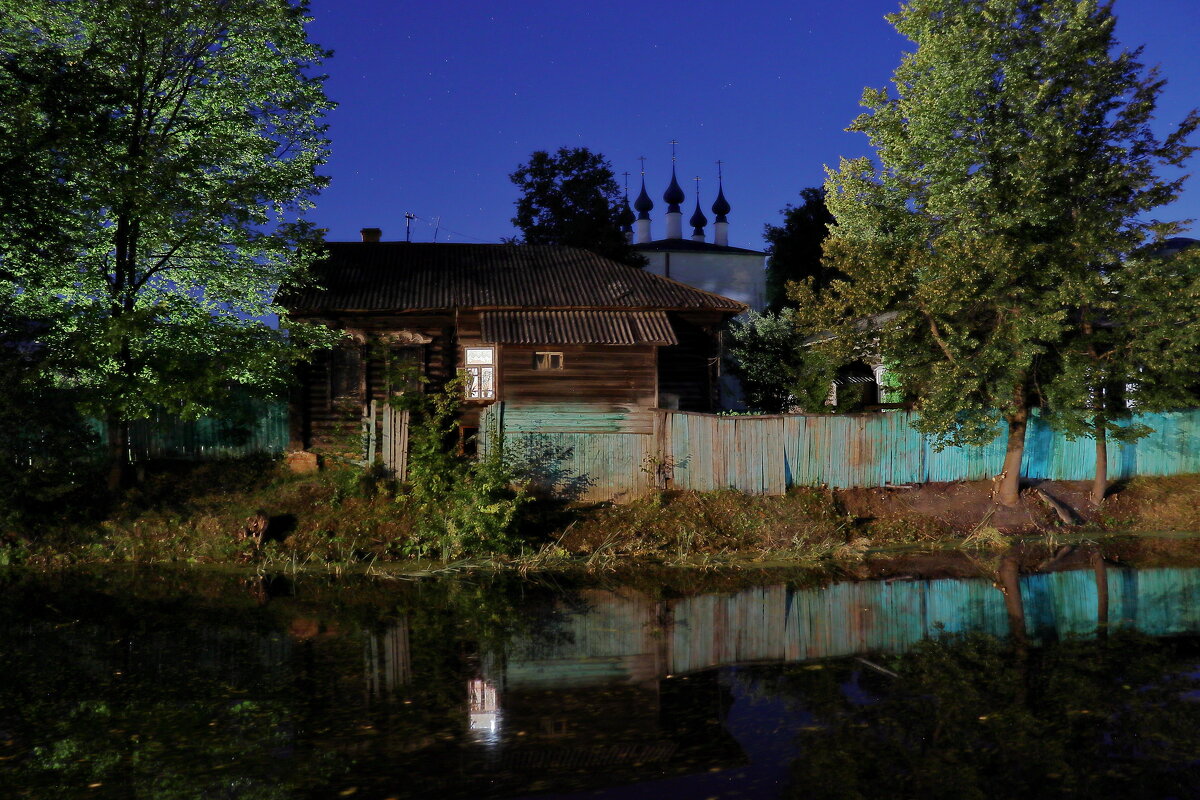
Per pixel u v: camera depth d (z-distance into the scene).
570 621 11.62
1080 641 9.81
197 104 19.25
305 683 8.70
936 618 11.27
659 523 18.50
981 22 19.22
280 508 18.55
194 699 8.19
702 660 9.47
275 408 21.41
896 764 6.33
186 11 17.70
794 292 19.97
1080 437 21.66
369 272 24.33
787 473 19.98
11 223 17.14
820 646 9.95
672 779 6.16
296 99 19.34
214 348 18.84
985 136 19.39
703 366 24.44
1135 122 18.97
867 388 27.73
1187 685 8.06
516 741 6.98
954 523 19.31
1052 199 19.08
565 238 37.31
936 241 18.94
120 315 17.45
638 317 22.34
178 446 20.78
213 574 15.81
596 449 19.70
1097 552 16.84
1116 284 19.05
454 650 10.05
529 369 20.78
